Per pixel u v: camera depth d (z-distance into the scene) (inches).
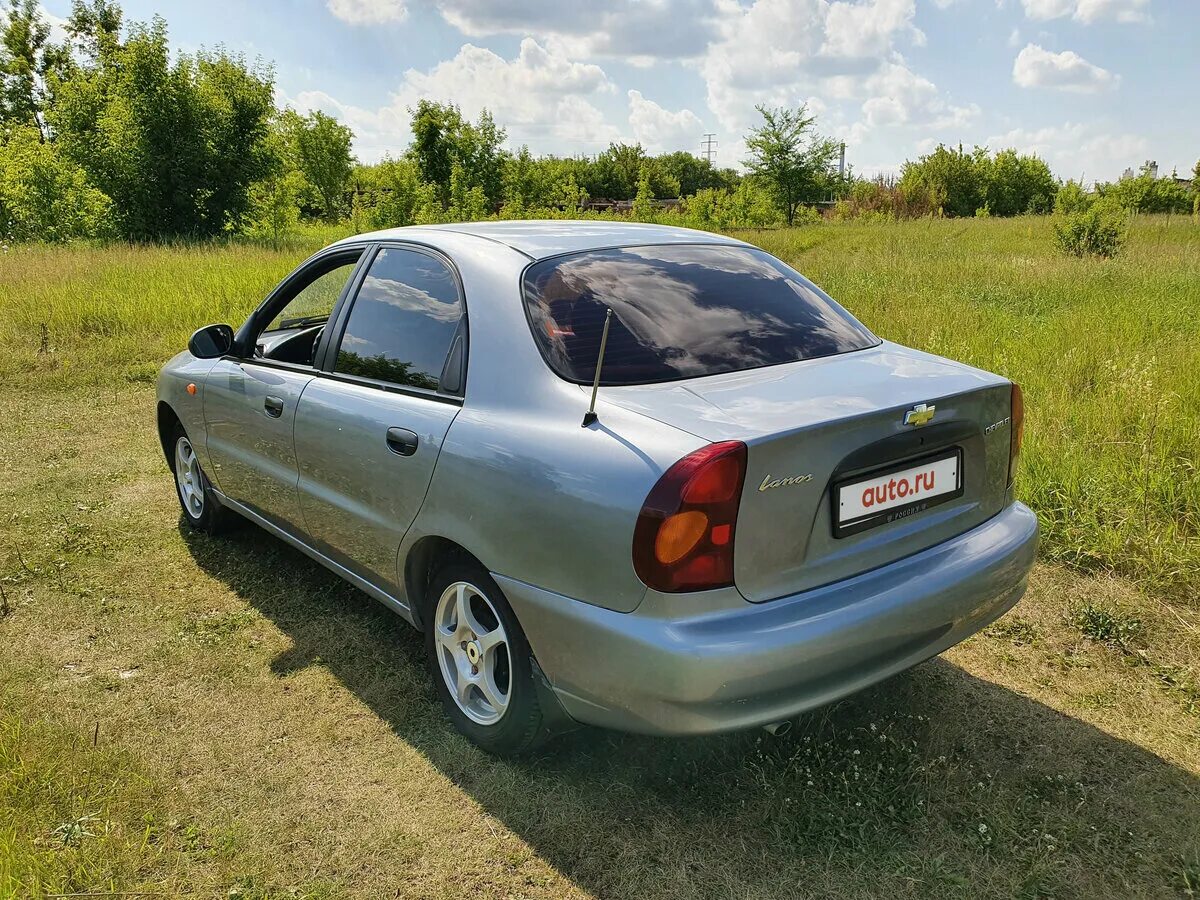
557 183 2250.2
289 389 134.0
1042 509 167.5
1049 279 446.9
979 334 298.2
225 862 90.3
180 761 107.3
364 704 119.7
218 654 133.2
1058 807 96.7
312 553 141.5
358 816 97.5
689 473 78.4
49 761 104.0
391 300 122.3
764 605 82.5
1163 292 378.0
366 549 120.8
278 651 134.0
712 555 79.4
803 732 109.7
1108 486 170.6
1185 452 183.0
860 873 87.6
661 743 108.7
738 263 122.0
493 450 95.1
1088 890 85.0
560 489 87.1
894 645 88.0
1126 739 108.9
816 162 1879.9
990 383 100.0
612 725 88.8
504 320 103.1
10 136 1291.8
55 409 281.9
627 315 102.7
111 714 117.3
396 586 117.4
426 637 114.7
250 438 146.3
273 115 1146.7
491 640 102.9
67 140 1025.5
